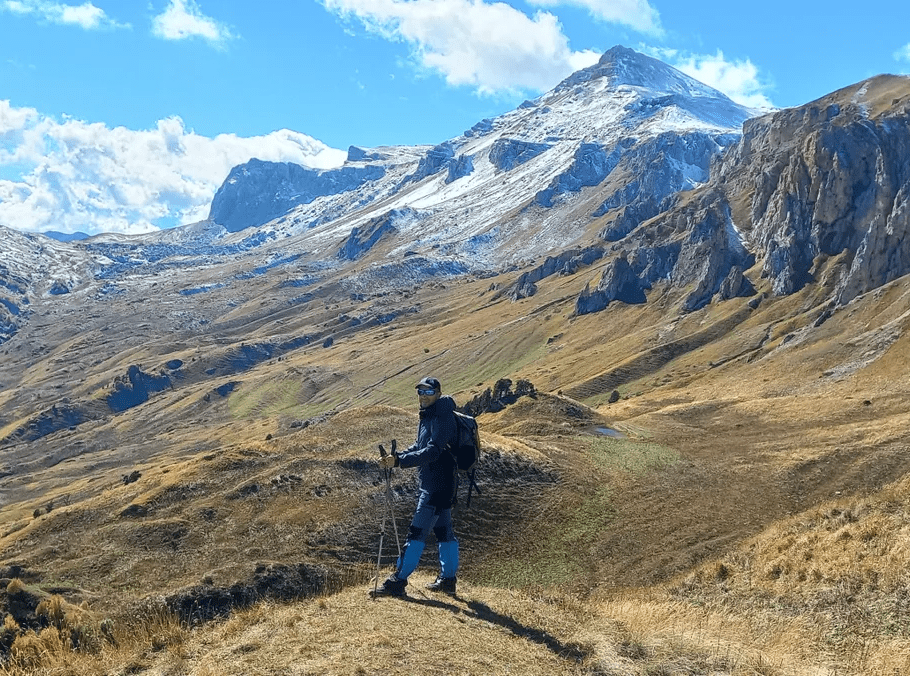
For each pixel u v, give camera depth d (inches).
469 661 319.0
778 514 1610.5
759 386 4830.2
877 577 569.0
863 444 2134.6
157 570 1366.9
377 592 424.2
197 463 1887.3
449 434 420.8
